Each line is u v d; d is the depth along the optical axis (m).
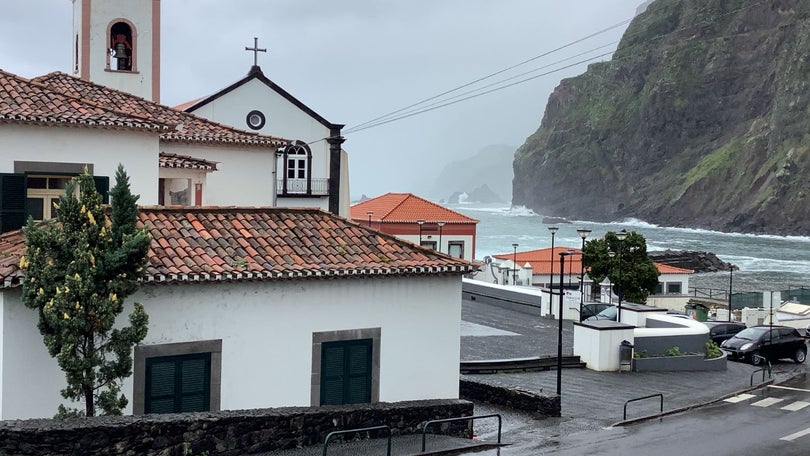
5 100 19.50
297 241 18.47
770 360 38.28
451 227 66.56
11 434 11.78
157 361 15.63
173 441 13.29
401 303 18.67
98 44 33.41
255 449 14.46
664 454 18.45
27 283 13.20
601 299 49.84
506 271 63.09
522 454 17.62
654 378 30.23
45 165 19.53
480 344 34.41
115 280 13.42
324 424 15.63
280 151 40.59
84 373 13.40
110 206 16.19
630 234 48.12
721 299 74.31
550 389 26.80
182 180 27.95
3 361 13.87
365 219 66.38
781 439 20.53
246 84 44.47
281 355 17.00
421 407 17.39
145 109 25.70
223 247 17.27
